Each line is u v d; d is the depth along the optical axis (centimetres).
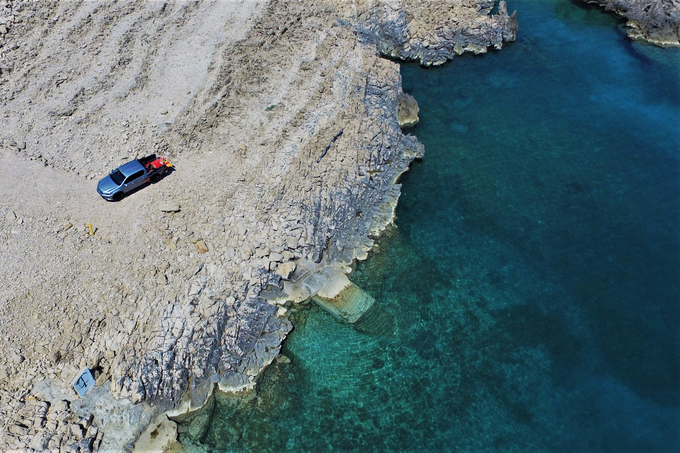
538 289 3048
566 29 5081
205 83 3481
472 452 2439
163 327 2509
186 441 2425
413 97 4231
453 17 4706
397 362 2742
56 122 3231
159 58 3628
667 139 3931
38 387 2352
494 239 3316
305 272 2980
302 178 3111
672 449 2411
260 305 2795
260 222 2930
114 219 2864
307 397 2619
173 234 2831
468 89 4459
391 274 3133
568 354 2761
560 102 4284
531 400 2598
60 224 2811
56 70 3459
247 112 3434
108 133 3216
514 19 4822
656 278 3073
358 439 2494
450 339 2836
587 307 2955
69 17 3747
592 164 3769
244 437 2491
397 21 4544
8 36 3572
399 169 3700
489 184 3662
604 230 3341
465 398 2614
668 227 3338
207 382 2584
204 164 3173
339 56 3816
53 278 2612
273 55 3734
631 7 5031
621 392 2614
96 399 2362
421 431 2511
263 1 4038
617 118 4119
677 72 4556
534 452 2434
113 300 2573
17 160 3047
